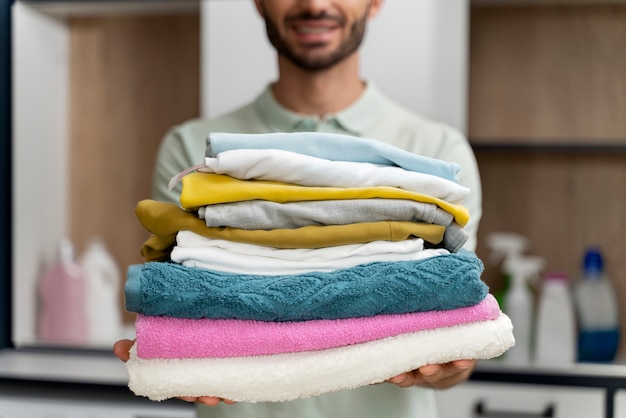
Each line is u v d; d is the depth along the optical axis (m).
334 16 1.22
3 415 1.77
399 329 0.84
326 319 0.84
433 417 1.26
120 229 2.31
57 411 1.77
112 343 2.08
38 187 2.17
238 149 0.84
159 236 0.88
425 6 1.85
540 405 1.77
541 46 2.11
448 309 0.84
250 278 0.83
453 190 0.85
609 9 2.08
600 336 1.91
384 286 0.83
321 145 0.85
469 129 2.13
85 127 2.31
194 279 0.82
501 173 2.13
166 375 0.82
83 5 2.10
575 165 2.10
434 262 0.84
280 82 1.33
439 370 0.89
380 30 1.86
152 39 2.27
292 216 0.84
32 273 2.14
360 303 0.83
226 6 1.91
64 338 2.10
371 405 1.17
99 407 1.77
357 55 1.32
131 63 2.28
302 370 0.83
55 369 1.87
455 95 1.84
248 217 0.83
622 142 1.88
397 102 1.86
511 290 1.92
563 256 2.11
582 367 1.79
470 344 0.84
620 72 2.08
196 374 0.82
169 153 1.37
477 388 1.78
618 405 1.75
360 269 0.84
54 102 2.25
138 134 2.29
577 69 2.09
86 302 2.12
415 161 0.86
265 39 1.89
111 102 2.30
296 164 0.83
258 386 0.83
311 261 0.85
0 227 2.05
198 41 2.25
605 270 2.10
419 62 1.85
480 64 2.13
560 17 2.09
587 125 2.09
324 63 1.24
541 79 2.11
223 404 1.18
